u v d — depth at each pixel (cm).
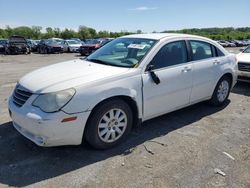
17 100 380
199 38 539
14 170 340
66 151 387
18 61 1767
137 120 428
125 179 327
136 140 429
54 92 347
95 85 367
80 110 352
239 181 329
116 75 391
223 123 510
